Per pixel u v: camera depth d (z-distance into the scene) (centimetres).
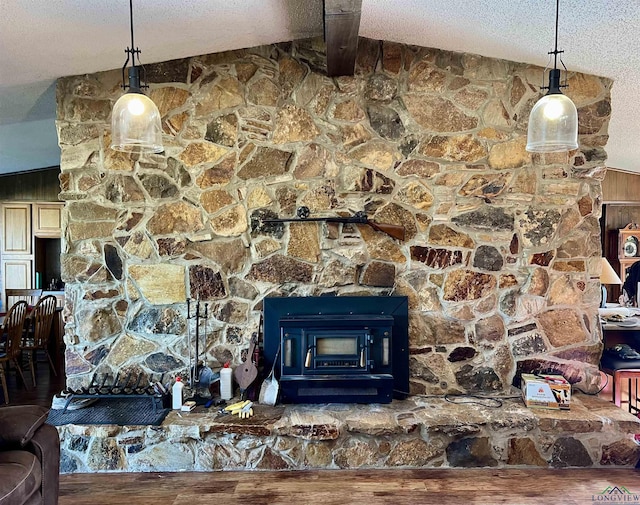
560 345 320
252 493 242
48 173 623
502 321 320
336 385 296
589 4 229
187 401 294
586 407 291
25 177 619
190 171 314
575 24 251
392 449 270
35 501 188
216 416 279
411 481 254
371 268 318
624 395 384
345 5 219
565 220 320
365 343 297
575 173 320
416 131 318
